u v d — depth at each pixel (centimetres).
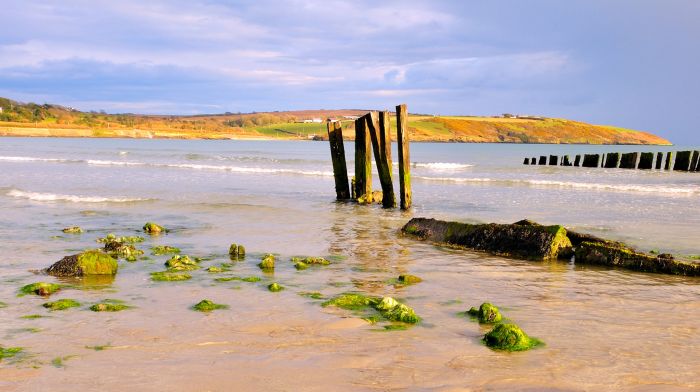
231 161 6134
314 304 963
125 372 660
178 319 873
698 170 4988
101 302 966
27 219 1934
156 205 2362
